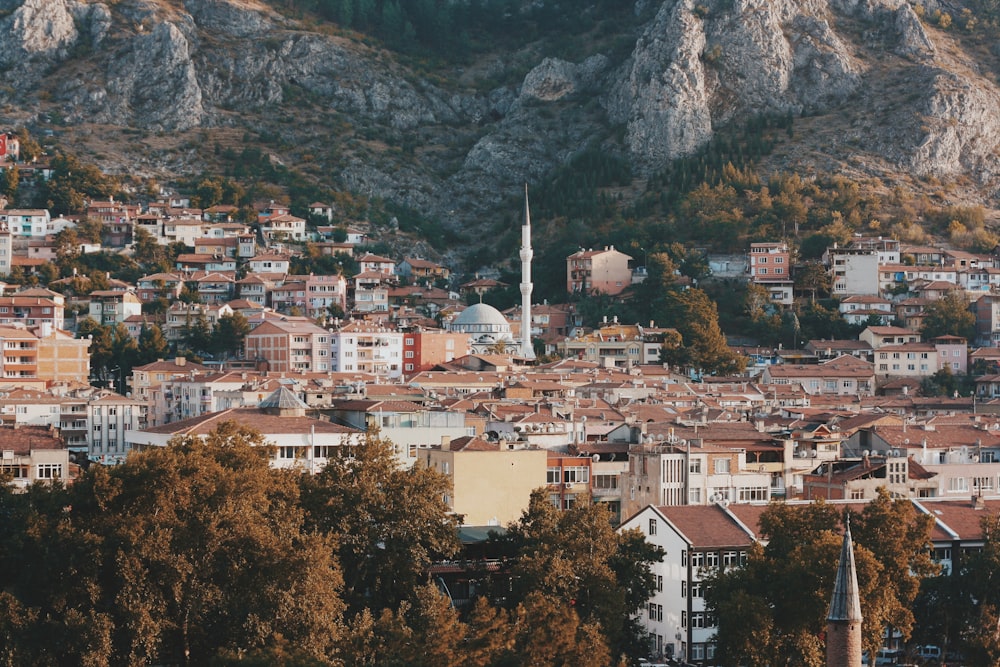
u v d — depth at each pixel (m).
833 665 181.50
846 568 182.12
